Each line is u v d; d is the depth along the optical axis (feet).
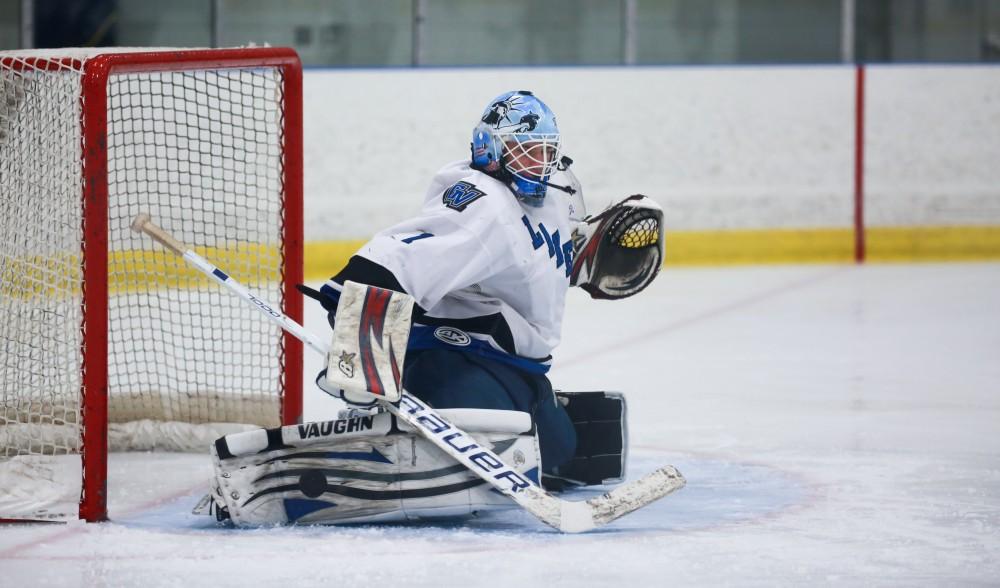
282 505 31.58
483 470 30.58
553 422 35.19
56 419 36.94
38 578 27.61
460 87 89.92
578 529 30.76
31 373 36.55
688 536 30.99
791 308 76.02
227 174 68.49
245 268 67.77
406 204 89.35
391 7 94.73
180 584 27.02
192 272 64.95
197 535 31.19
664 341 65.57
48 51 35.91
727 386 53.78
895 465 39.47
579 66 92.63
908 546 30.12
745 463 40.06
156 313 59.36
